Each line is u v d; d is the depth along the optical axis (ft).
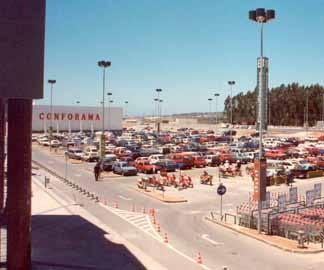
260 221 91.40
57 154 273.75
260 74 96.53
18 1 54.24
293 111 548.31
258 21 93.91
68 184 155.84
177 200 127.75
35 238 83.76
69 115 426.10
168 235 91.35
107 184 160.15
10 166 59.98
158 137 366.63
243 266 71.61
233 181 166.81
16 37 54.34
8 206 60.49
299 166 181.37
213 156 217.56
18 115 59.47
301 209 105.91
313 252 78.84
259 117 96.63
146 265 69.56
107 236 86.53
